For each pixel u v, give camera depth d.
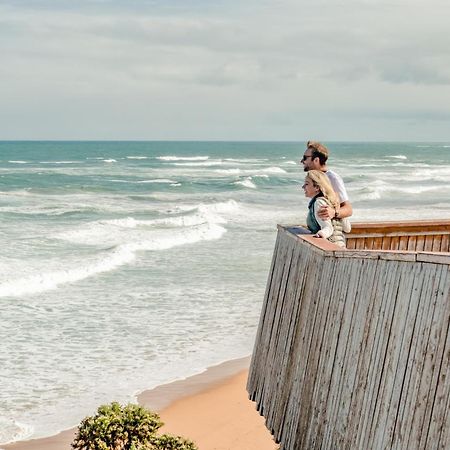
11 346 15.74
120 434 7.10
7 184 62.59
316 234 6.60
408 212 44.28
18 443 10.94
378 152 197.50
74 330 17.06
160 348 15.67
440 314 4.12
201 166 104.81
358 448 4.86
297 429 6.07
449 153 191.25
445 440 3.94
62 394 12.95
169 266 25.27
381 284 4.84
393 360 4.56
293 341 6.47
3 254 27.03
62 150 178.00
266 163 117.12
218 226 34.84
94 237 32.31
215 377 13.89
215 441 10.86
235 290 21.19
